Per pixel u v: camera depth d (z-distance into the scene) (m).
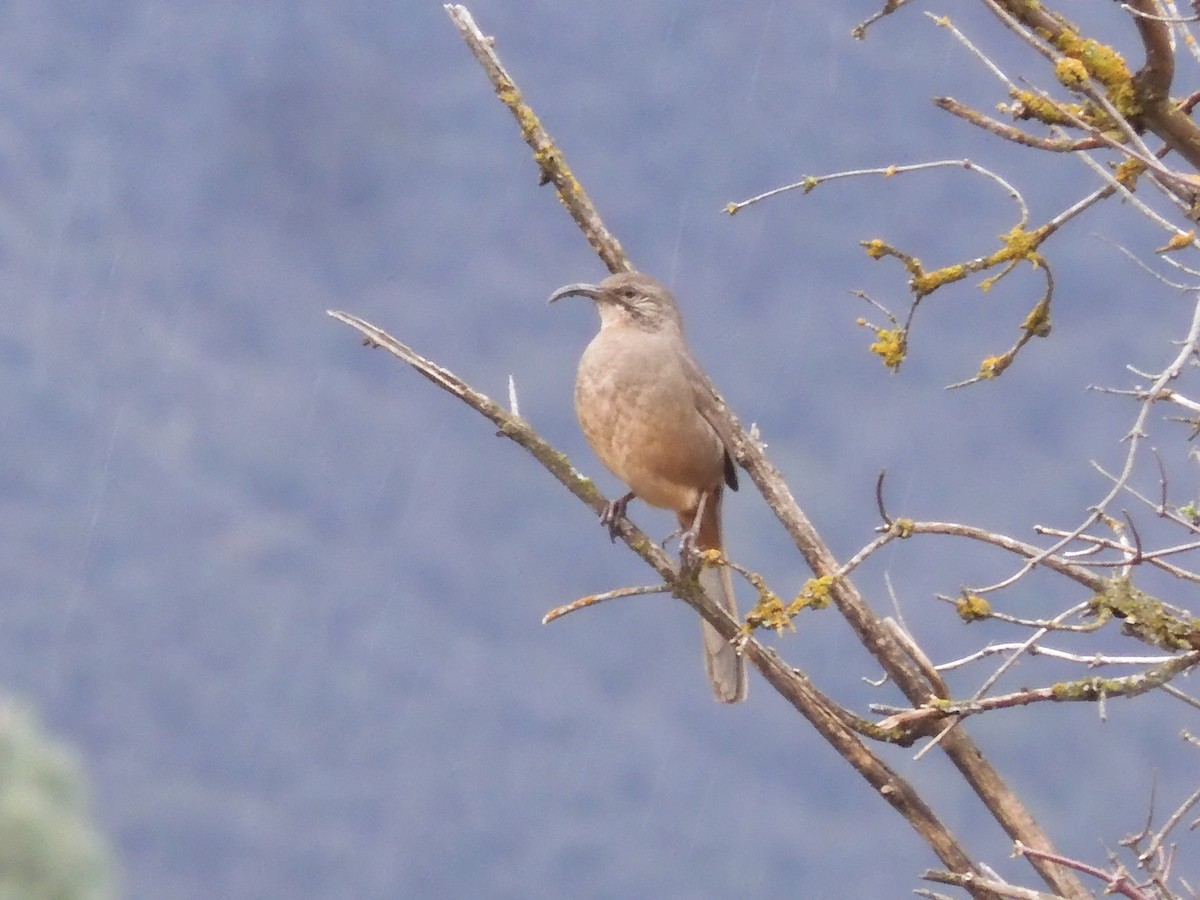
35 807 6.65
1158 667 4.29
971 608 4.30
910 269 4.63
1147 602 4.23
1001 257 4.55
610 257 5.98
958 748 4.80
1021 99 4.36
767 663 4.82
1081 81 4.20
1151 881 4.18
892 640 5.14
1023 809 4.74
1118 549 4.44
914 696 5.05
